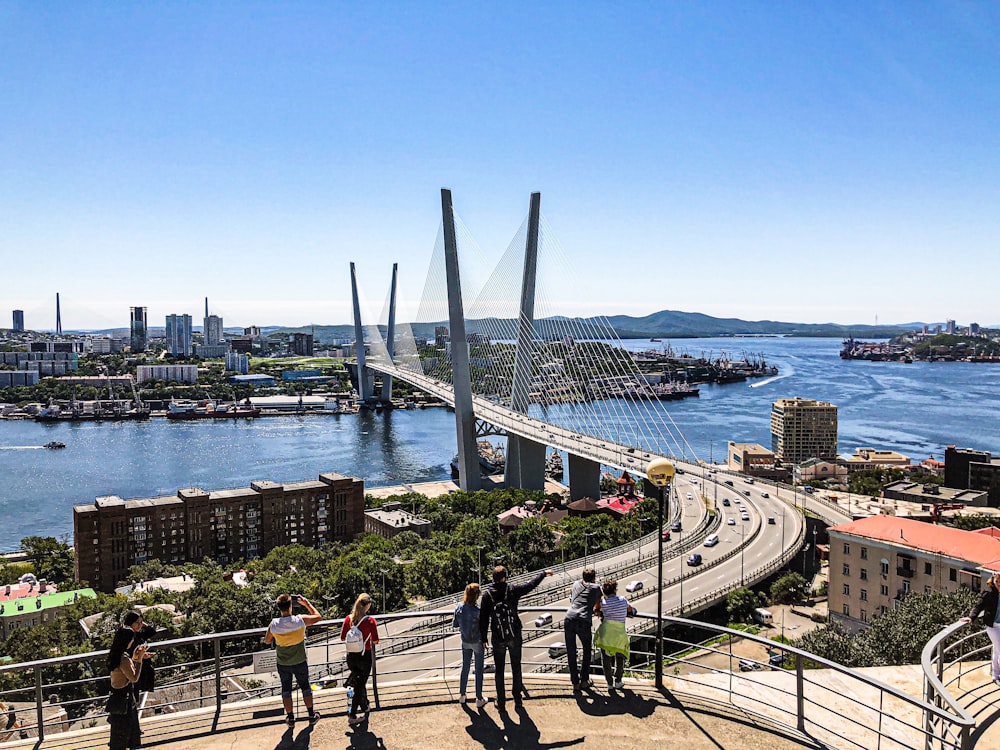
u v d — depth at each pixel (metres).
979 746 15.38
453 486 186.62
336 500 147.62
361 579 95.12
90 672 65.00
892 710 17.92
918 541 75.12
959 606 38.19
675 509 125.06
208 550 136.75
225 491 143.38
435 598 96.06
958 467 184.38
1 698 55.53
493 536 120.62
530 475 163.88
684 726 15.87
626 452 136.00
